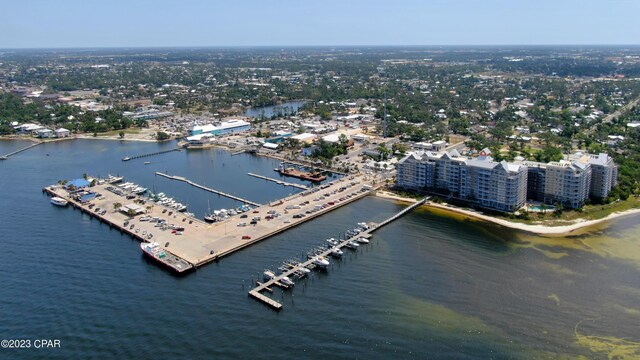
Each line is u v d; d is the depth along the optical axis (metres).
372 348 192.12
